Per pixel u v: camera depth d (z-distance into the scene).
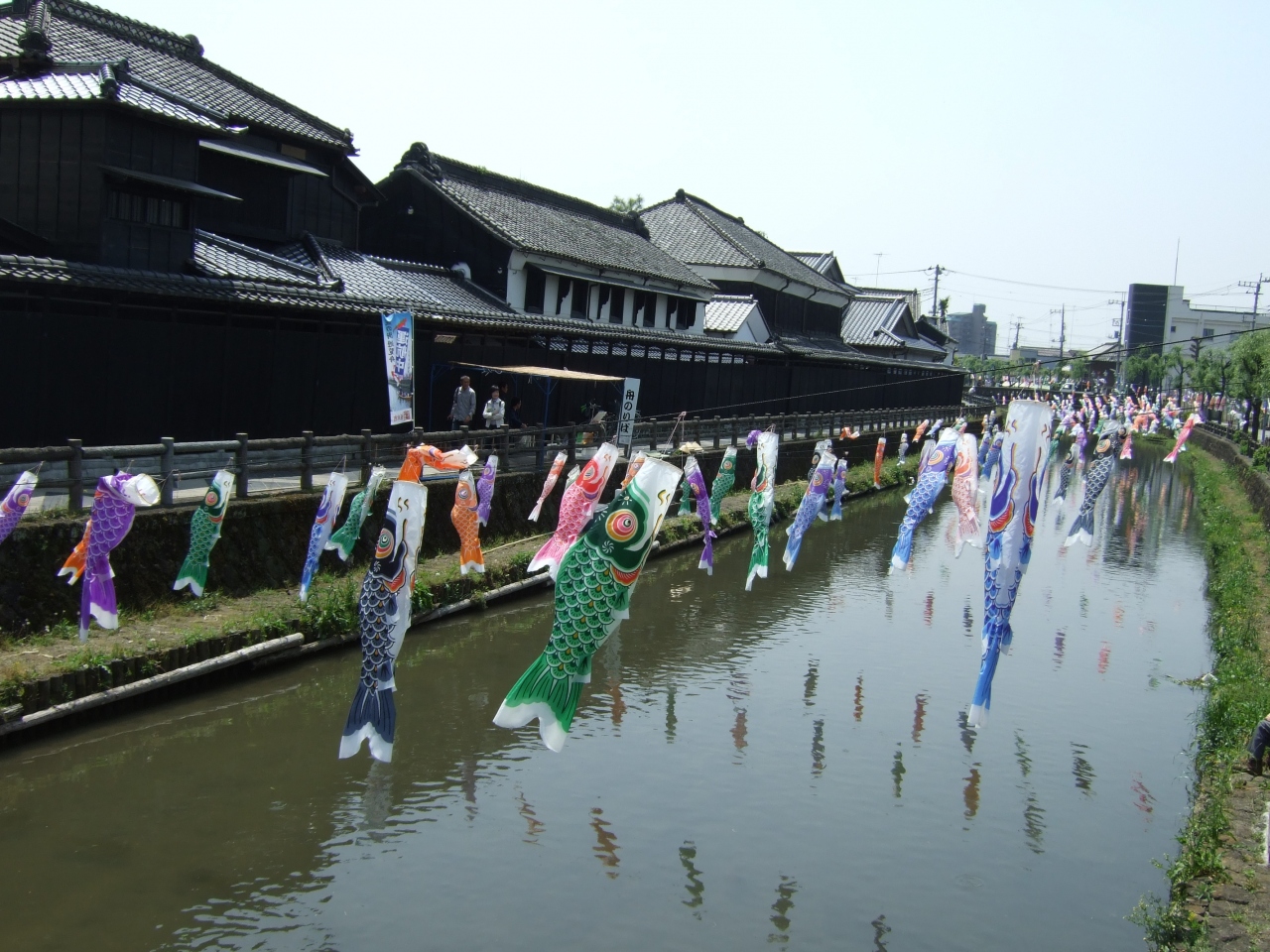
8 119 18.77
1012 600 10.12
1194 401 76.44
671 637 20.23
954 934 10.78
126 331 18.09
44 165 18.61
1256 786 13.06
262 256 22.62
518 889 11.01
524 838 12.06
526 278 32.69
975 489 14.97
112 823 11.56
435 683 16.31
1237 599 22.20
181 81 24.81
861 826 13.01
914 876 11.93
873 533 33.25
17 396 16.50
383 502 19.59
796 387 46.78
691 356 37.94
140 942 9.59
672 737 15.30
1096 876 12.13
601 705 16.41
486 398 27.78
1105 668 19.84
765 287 49.62
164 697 14.05
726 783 13.88
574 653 8.81
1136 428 50.34
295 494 17.92
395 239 33.41
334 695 15.31
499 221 32.66
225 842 11.41
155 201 19.62
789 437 37.47
